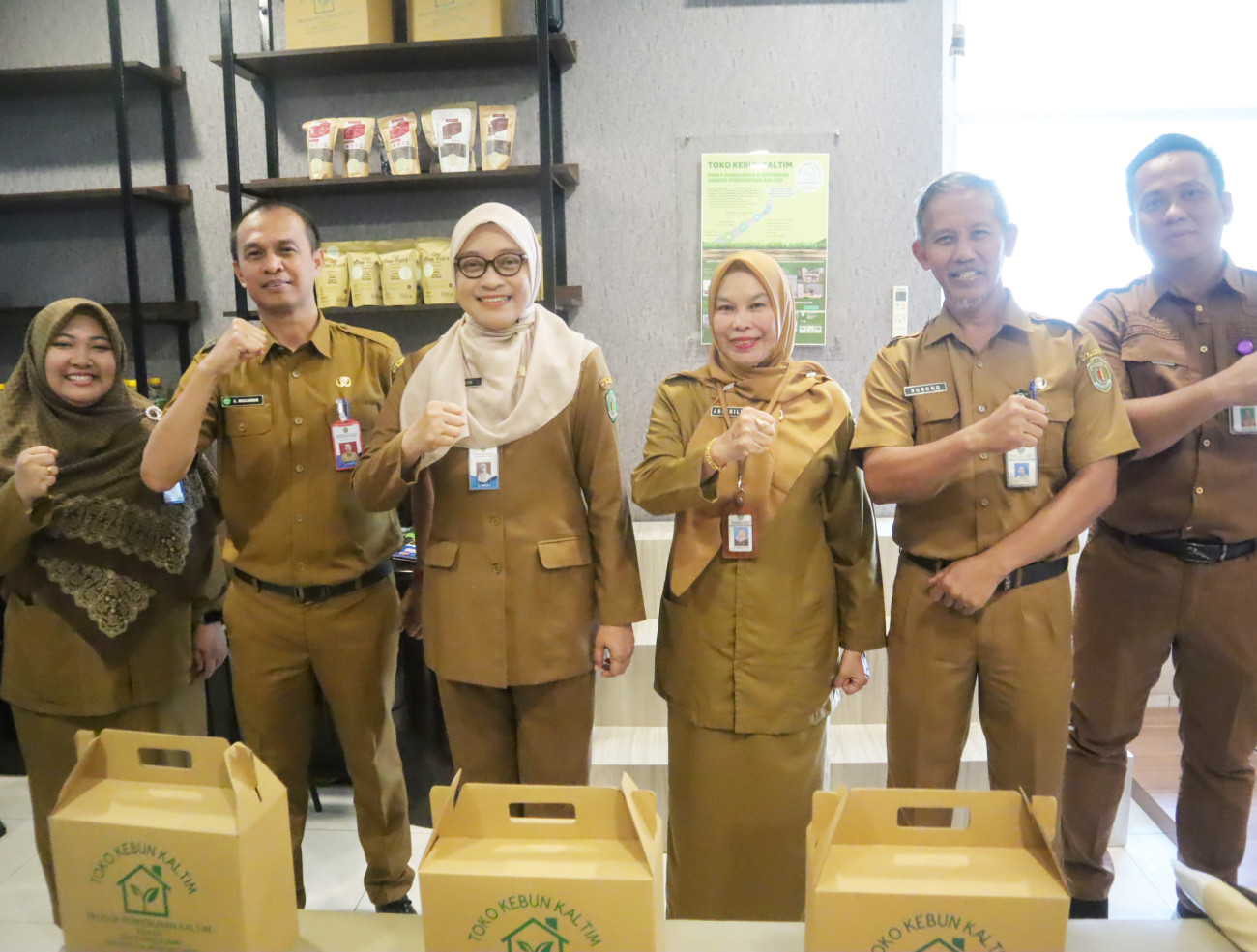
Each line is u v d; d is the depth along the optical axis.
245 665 1.86
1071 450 1.53
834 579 1.65
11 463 1.77
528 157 2.96
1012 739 1.56
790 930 1.02
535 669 1.62
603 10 2.90
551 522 1.63
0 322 3.08
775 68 2.89
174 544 1.88
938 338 1.58
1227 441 1.76
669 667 1.67
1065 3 3.06
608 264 3.01
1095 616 1.93
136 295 2.88
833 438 1.59
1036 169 3.16
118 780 1.00
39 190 3.15
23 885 2.31
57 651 1.80
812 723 1.63
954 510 1.54
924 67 2.87
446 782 2.71
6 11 3.09
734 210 2.95
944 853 0.92
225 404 1.82
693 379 1.66
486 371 1.61
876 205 2.93
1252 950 0.94
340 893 2.27
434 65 2.89
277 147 3.02
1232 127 3.08
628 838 0.94
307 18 2.79
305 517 1.81
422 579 2.02
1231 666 1.80
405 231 3.04
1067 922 0.89
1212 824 1.89
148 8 3.04
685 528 1.62
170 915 0.92
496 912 0.87
